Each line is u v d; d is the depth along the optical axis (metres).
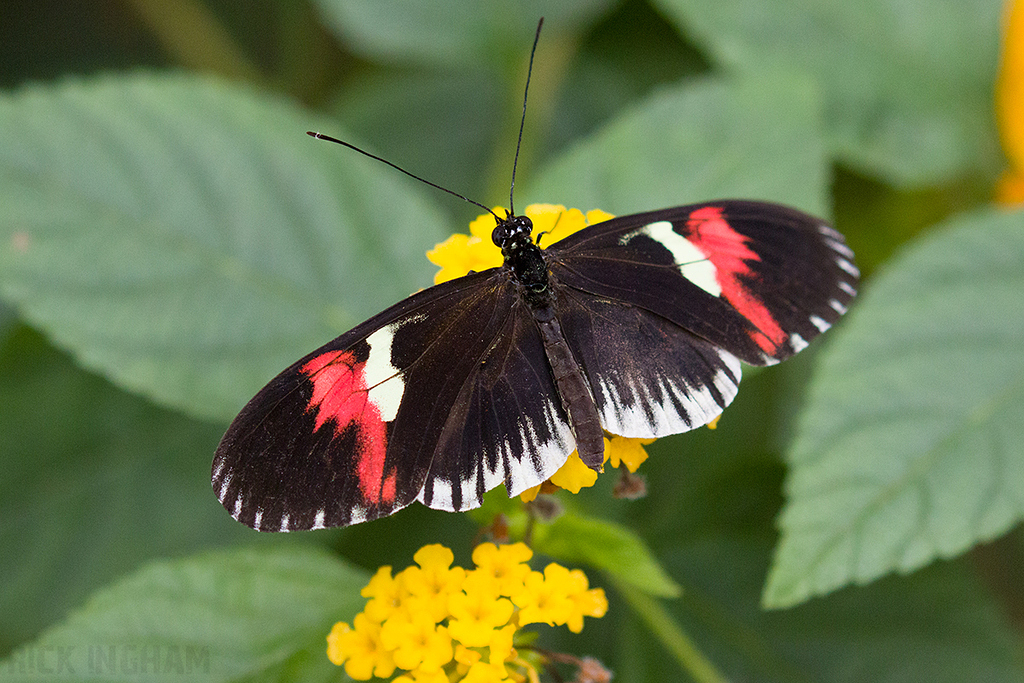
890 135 0.71
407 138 0.75
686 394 0.66
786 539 0.67
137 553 0.70
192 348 0.69
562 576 0.65
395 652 0.65
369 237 0.70
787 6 0.72
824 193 0.69
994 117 0.72
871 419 0.67
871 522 0.67
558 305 0.66
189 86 0.70
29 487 0.70
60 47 0.77
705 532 0.69
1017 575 0.73
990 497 0.67
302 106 0.77
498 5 0.73
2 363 0.71
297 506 0.65
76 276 0.69
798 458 0.67
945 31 0.72
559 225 0.67
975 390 0.67
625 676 0.69
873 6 0.72
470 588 0.65
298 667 0.67
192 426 0.71
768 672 0.69
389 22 0.73
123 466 0.71
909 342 0.68
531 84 0.73
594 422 0.65
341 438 0.65
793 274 0.66
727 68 0.71
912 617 0.69
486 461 0.65
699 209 0.66
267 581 0.67
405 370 0.65
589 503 0.69
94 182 0.69
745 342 0.66
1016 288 0.68
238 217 0.69
